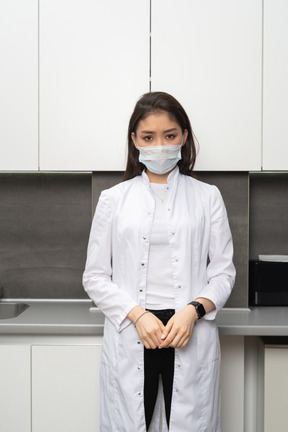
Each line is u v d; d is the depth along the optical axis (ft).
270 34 6.50
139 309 4.77
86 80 6.57
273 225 7.78
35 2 6.53
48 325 5.98
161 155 4.92
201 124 6.57
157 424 5.10
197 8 6.48
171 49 6.51
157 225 4.97
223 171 7.02
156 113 4.91
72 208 7.81
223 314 6.64
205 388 4.94
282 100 6.54
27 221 7.83
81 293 7.84
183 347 4.82
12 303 7.62
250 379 6.93
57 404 6.00
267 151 6.57
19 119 6.63
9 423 6.01
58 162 6.65
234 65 6.52
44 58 6.57
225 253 5.24
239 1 6.48
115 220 5.08
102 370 5.15
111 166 6.64
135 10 6.49
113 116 6.59
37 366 5.99
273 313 6.70
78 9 6.51
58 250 7.84
